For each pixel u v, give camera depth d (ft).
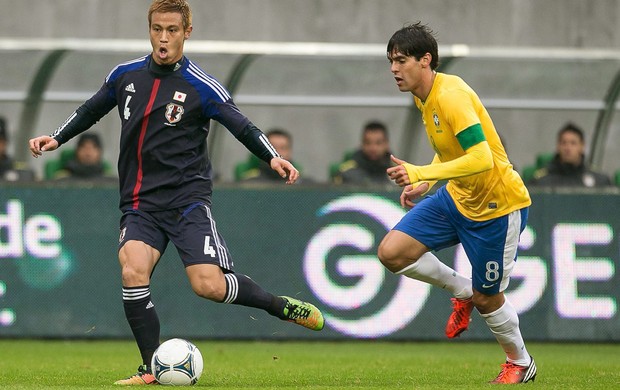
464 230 71.56
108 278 118.73
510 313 72.13
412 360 101.81
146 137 67.77
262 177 131.13
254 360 100.53
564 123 153.17
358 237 119.75
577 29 198.08
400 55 67.87
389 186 119.96
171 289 119.34
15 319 117.60
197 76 68.28
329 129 162.20
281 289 119.34
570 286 120.47
